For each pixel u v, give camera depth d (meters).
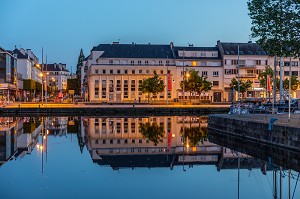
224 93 128.75
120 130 51.09
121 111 87.31
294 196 18.59
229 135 43.44
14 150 32.81
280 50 37.41
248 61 129.00
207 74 128.75
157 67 126.75
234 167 25.69
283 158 29.11
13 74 141.25
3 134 45.94
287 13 36.47
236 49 131.00
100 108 86.44
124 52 130.75
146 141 40.19
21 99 159.75
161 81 116.88
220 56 130.88
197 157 30.03
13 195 17.97
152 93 121.31
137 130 51.09
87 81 139.50
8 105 94.88
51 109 85.56
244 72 129.12
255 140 36.66
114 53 130.12
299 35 36.28
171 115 83.12
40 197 17.72
